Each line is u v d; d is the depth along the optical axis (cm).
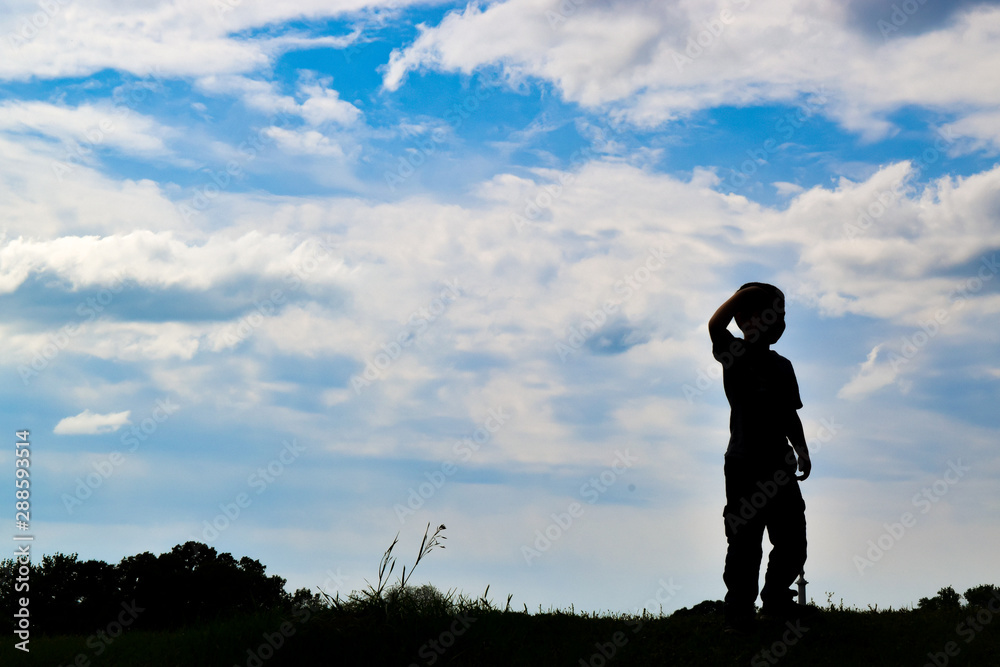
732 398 700
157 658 695
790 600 718
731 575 693
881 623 747
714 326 701
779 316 705
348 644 656
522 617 780
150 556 2203
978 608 806
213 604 2050
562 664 648
